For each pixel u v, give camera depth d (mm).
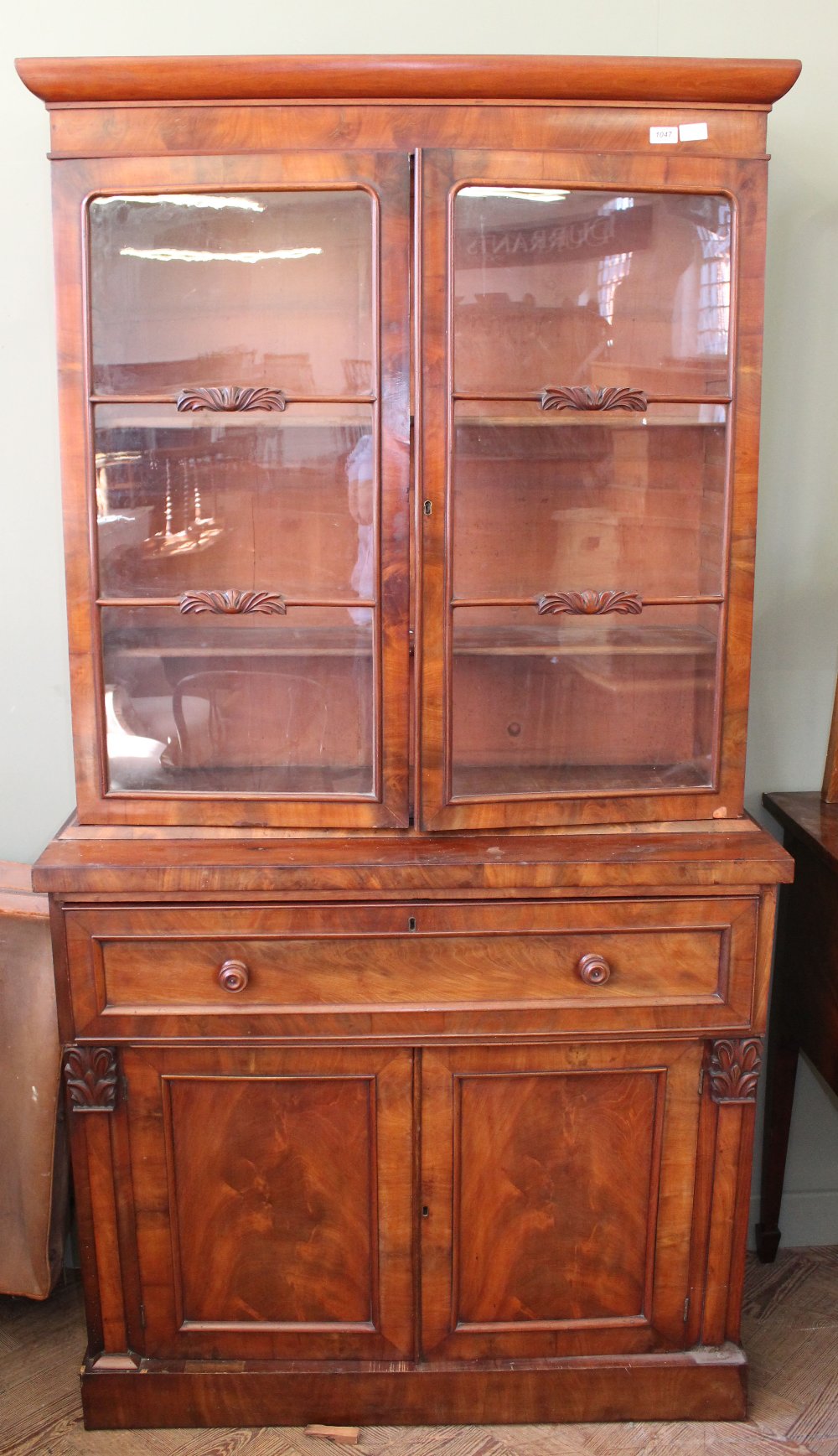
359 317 1496
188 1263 1668
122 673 1576
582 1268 1684
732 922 1564
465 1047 1590
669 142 1455
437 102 1431
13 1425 1714
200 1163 1632
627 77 1412
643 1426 1715
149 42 1773
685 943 1574
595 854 1542
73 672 1562
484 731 1588
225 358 1515
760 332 1504
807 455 1942
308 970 1560
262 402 1495
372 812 1597
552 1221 1664
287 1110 1615
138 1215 1642
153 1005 1567
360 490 1534
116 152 1438
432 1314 1682
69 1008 1564
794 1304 1991
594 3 1786
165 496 1538
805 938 1904
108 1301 1670
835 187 1858
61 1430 1702
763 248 1486
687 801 1626
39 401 1865
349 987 1566
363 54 1706
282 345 1510
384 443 1497
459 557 1566
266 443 1528
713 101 1449
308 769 1606
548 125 1441
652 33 1802
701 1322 1703
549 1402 1704
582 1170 1647
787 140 1842
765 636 2002
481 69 1396
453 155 1427
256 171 1440
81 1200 1632
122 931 1539
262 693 1586
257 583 1572
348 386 1516
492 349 1508
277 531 1555
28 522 1906
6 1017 1793
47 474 1892
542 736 1602
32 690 1968
